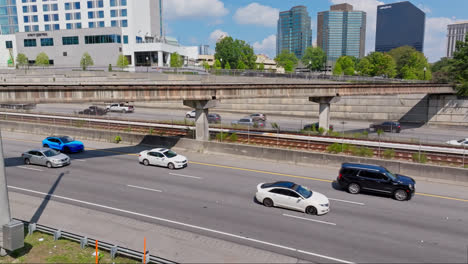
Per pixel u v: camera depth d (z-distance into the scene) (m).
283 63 126.31
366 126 51.22
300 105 61.28
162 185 21.83
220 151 30.83
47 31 86.62
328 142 31.73
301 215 17.12
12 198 19.00
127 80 55.03
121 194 20.00
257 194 18.58
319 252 13.42
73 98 23.69
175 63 82.12
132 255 11.98
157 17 97.50
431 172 23.23
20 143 35.91
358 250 13.62
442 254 13.35
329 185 22.30
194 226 15.70
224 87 32.38
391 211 17.80
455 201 19.45
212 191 20.77
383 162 24.73
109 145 34.91
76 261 11.93
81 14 90.19
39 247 12.98
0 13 100.69
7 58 91.62
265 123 48.31
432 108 53.03
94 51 84.75
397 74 101.44
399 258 13.04
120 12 87.94
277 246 13.86
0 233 12.17
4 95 20.80
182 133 37.38
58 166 25.84
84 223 15.79
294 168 26.59
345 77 63.56
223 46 106.62
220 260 12.65
